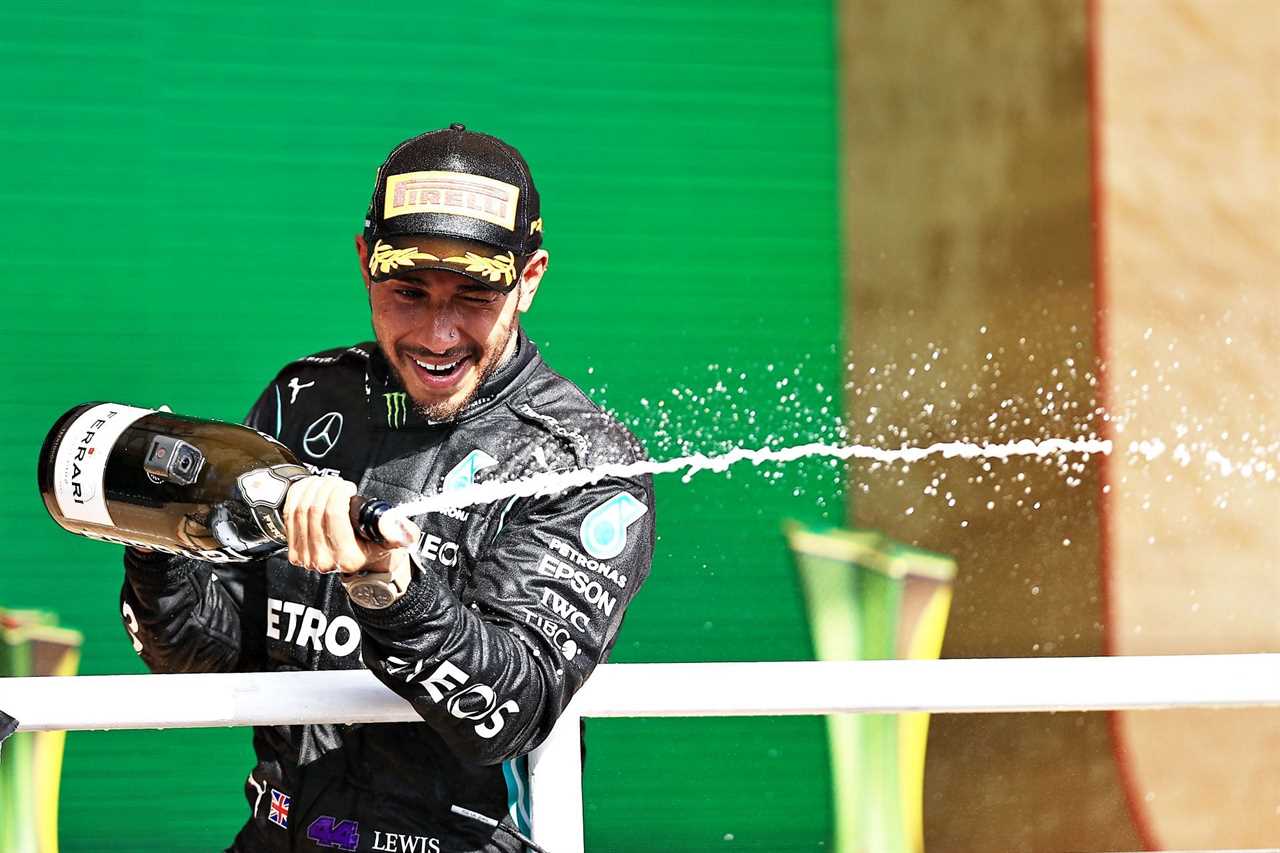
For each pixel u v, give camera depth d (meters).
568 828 4.54
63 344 11.34
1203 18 12.79
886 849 11.95
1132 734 12.39
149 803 11.11
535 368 5.38
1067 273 12.52
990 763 12.17
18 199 11.30
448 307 4.82
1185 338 12.62
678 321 12.04
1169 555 12.32
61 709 4.23
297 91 11.70
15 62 11.33
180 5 11.53
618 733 11.59
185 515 4.43
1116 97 12.66
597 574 4.82
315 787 5.09
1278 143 12.80
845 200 12.30
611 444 5.22
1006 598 12.20
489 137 5.01
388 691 4.37
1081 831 12.22
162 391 11.49
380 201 4.82
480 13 11.91
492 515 5.02
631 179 12.05
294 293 11.67
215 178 11.58
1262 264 12.71
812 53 12.32
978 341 12.42
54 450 4.76
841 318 12.26
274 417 5.69
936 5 12.48
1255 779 12.50
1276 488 12.43
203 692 4.29
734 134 12.20
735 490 11.84
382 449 5.29
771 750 11.78
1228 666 4.33
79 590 11.17
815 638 11.83
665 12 12.10
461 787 5.00
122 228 11.43
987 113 12.54
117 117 11.45
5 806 10.80
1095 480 12.30
